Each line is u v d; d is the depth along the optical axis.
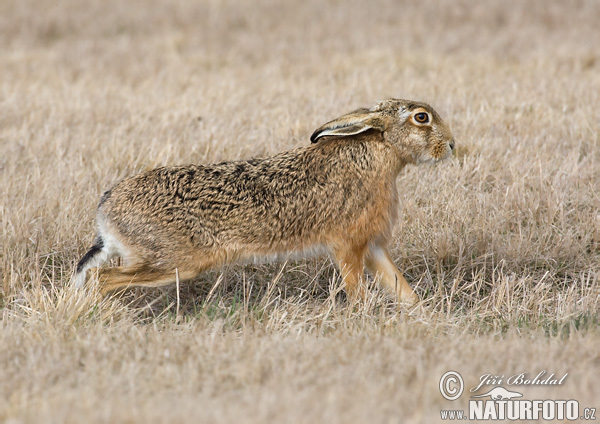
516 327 15.35
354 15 49.53
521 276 18.84
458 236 19.50
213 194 16.14
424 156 17.11
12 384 12.15
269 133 25.67
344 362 12.93
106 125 27.44
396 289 17.33
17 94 31.36
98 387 11.94
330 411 10.72
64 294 16.00
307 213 16.53
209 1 54.09
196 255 16.23
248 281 18.09
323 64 37.66
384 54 39.06
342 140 16.84
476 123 26.03
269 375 12.41
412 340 14.10
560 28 44.62
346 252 16.95
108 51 42.50
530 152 23.86
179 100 30.34
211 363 12.81
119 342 13.97
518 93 30.03
